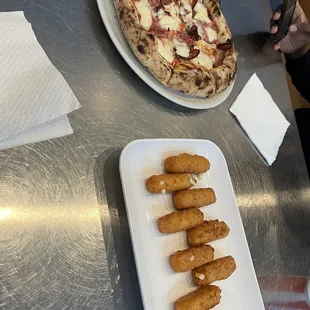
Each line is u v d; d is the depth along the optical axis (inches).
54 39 36.1
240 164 45.5
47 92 31.3
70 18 37.6
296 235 47.1
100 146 34.8
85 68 36.8
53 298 28.7
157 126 39.3
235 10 54.9
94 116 35.6
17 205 29.5
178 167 36.7
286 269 44.5
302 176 51.1
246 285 38.6
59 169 32.0
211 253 35.5
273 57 55.2
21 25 33.3
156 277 33.5
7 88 30.2
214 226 36.6
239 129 46.7
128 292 31.7
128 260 32.5
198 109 42.9
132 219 32.4
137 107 38.7
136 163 35.9
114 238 32.6
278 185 48.0
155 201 35.8
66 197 31.6
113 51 38.8
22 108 30.1
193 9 45.3
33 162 31.1
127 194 33.1
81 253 30.8
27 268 28.4
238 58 51.6
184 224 34.8
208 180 40.1
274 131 49.6
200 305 33.4
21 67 31.4
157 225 34.9
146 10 40.7
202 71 40.9
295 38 61.9
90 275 30.6
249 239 43.0
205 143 40.4
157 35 40.8
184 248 35.9
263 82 52.7
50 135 31.7
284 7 52.6
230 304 37.2
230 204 40.4
